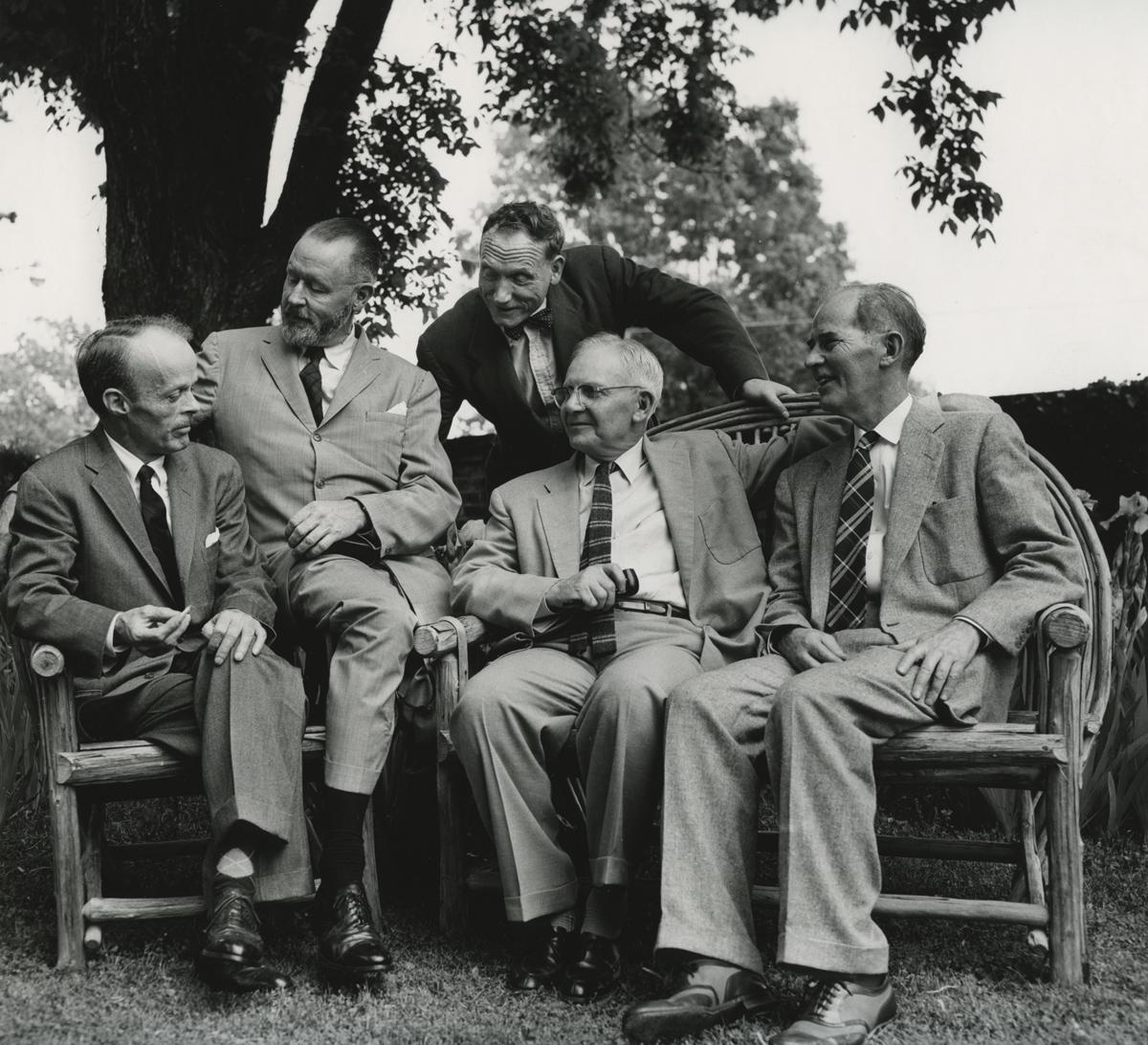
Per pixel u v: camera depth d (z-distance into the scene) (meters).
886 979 2.30
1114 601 3.48
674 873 2.35
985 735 2.42
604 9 8.23
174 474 2.85
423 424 3.23
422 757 3.01
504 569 3.00
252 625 2.65
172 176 5.38
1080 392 4.61
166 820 3.84
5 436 15.24
